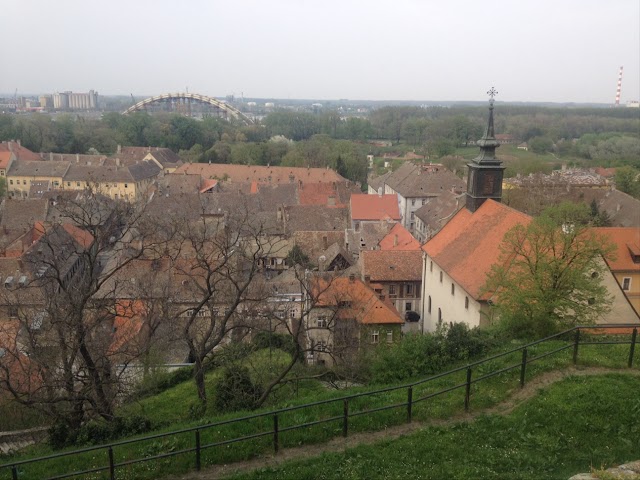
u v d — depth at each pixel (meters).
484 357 23.86
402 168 122.50
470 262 40.78
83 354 24.30
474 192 47.00
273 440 16.53
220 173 128.25
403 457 15.45
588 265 30.42
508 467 14.94
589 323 27.89
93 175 127.56
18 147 148.12
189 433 17.64
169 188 111.00
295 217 86.44
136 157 151.88
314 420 17.89
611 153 175.12
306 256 67.69
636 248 47.53
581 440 15.95
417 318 57.69
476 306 37.09
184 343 40.56
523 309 27.50
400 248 67.19
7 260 54.62
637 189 107.69
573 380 18.75
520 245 30.44
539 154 193.88
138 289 41.88
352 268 60.09
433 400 18.66
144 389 31.28
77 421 23.23
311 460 15.53
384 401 19.08
